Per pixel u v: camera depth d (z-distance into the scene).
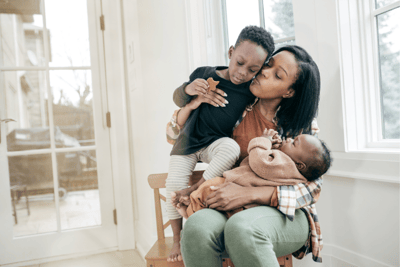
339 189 1.10
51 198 1.98
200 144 0.97
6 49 1.92
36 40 1.97
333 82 1.07
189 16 1.47
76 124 2.05
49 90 1.99
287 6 1.32
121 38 2.11
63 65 2.03
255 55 0.88
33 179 1.95
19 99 1.94
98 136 2.07
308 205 0.84
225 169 0.91
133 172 2.11
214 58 1.55
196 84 0.97
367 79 1.08
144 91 1.67
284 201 0.78
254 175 0.84
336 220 1.12
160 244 1.11
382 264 0.96
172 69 1.53
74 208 2.03
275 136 0.89
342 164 1.06
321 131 1.12
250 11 1.47
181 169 1.00
